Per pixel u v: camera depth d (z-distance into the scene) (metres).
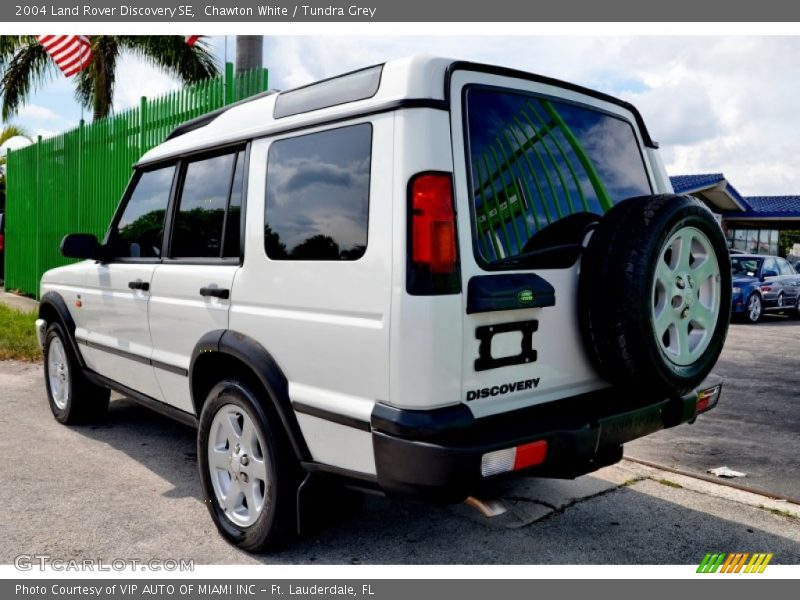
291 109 3.07
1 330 8.76
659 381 2.87
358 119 2.71
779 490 4.18
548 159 2.99
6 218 14.12
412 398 2.44
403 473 2.44
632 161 3.47
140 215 4.26
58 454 4.63
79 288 4.83
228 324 3.27
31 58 14.81
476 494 2.60
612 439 2.82
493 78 2.82
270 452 3.01
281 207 3.03
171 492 3.99
